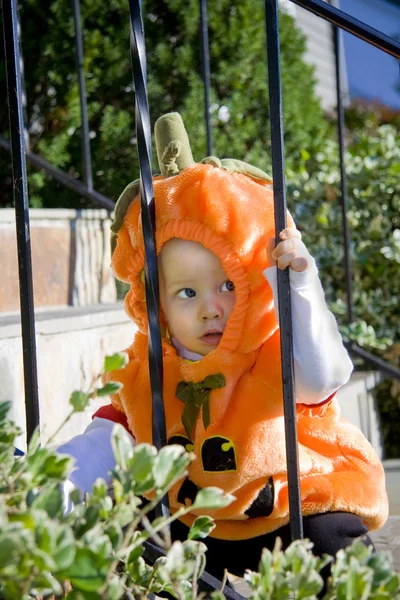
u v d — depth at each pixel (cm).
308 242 403
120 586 97
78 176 445
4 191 443
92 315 264
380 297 397
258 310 154
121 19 452
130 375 165
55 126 447
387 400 382
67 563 84
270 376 155
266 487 153
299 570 100
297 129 502
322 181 410
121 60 452
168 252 159
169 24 464
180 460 100
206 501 100
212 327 158
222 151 456
